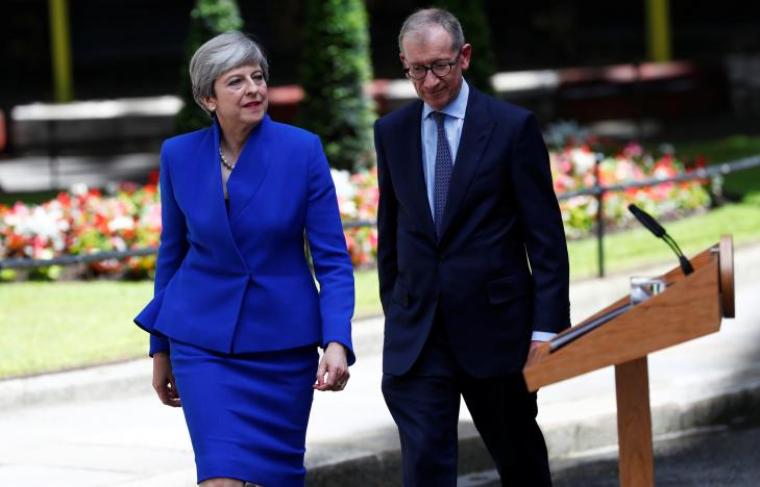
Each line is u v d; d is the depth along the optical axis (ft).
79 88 141.79
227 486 20.95
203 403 21.39
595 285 46.24
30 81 147.64
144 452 31.14
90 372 37.32
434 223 22.79
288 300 21.89
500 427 23.11
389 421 33.35
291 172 21.93
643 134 97.91
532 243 22.53
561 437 33.01
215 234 21.70
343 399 35.94
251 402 21.58
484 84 66.64
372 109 67.00
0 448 31.86
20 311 44.96
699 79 105.40
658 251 52.31
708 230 56.08
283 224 21.83
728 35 157.28
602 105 98.37
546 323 22.24
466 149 22.54
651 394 35.14
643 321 18.31
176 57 147.23
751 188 66.13
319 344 22.13
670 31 161.89
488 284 22.49
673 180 49.44
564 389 36.45
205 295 21.88
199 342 21.72
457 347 22.59
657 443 33.83
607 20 170.19
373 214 52.06
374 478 30.04
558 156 62.69
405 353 22.91
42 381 36.47
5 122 99.04
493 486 30.66
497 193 22.54
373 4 155.22
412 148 22.93
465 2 66.44
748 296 47.73
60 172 89.86
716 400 35.12
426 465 22.65
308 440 31.37
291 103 94.73
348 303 22.04
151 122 102.17
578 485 30.83
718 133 97.09
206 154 22.08
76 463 30.32
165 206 22.48
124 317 44.06
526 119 22.48
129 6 151.23
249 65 21.68
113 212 52.37
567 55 155.63
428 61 22.27
